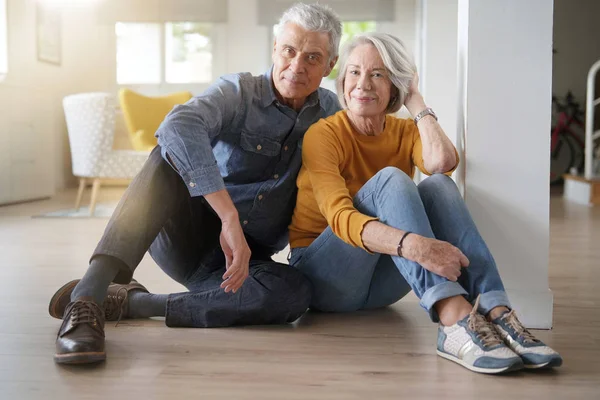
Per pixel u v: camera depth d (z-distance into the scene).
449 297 1.59
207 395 1.38
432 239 1.57
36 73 7.15
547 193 1.92
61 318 1.89
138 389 1.41
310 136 1.84
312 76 1.85
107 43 8.53
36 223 4.69
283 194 1.96
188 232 1.94
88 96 5.07
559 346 1.75
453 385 1.44
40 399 1.35
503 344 1.51
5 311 2.13
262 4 8.38
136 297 1.96
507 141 1.93
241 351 1.68
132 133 6.17
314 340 1.79
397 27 8.14
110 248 1.68
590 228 4.52
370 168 1.91
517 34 1.91
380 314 2.10
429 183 1.73
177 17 8.41
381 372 1.53
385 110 1.88
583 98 9.30
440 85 5.48
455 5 5.41
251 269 1.90
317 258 1.92
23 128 6.25
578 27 9.27
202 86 8.57
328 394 1.38
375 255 1.87
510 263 1.95
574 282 2.69
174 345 1.72
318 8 1.83
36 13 7.13
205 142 1.72
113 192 7.38
